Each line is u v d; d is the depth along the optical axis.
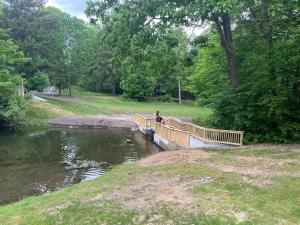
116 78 65.56
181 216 9.05
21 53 35.50
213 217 8.85
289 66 18.61
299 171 12.42
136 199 10.57
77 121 36.31
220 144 19.03
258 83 18.61
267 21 19.09
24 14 44.47
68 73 54.84
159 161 16.05
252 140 18.80
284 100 18.23
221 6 14.31
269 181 11.46
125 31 18.67
